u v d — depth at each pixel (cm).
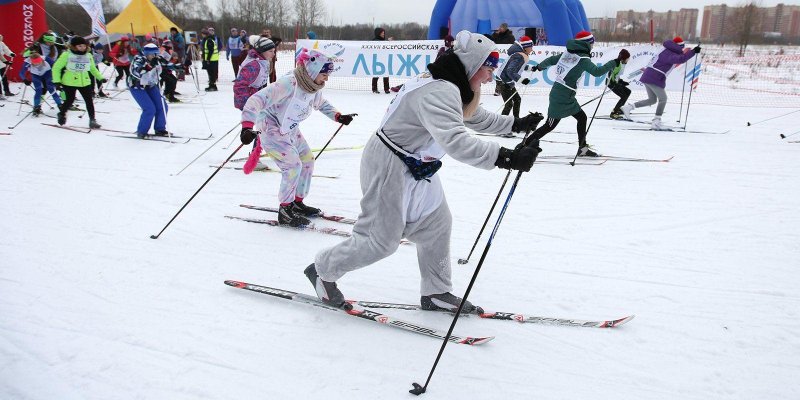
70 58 759
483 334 262
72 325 262
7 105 1014
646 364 240
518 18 1487
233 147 686
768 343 258
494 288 312
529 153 203
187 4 3569
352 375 228
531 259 354
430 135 236
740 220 431
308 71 372
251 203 462
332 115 415
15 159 593
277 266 338
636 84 1197
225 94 1302
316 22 3762
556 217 436
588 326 270
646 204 471
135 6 1759
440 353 216
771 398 218
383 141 240
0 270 321
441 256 271
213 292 300
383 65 1305
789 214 446
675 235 399
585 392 220
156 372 227
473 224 420
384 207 241
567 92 626
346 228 408
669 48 831
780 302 298
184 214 430
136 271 324
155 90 725
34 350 241
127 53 1307
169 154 637
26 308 277
